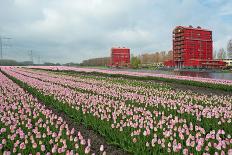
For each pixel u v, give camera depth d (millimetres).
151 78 42000
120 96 22203
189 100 21297
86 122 14188
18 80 35219
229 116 14062
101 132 12648
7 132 11992
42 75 47781
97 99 19359
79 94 22266
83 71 63906
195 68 99375
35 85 28203
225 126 12828
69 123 14961
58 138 10578
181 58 122562
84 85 30047
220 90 29656
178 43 124312
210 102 19516
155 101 18719
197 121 14258
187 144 9578
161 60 189250
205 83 32188
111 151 10891
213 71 82688
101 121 13383
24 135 11305
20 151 9555
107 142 11734
